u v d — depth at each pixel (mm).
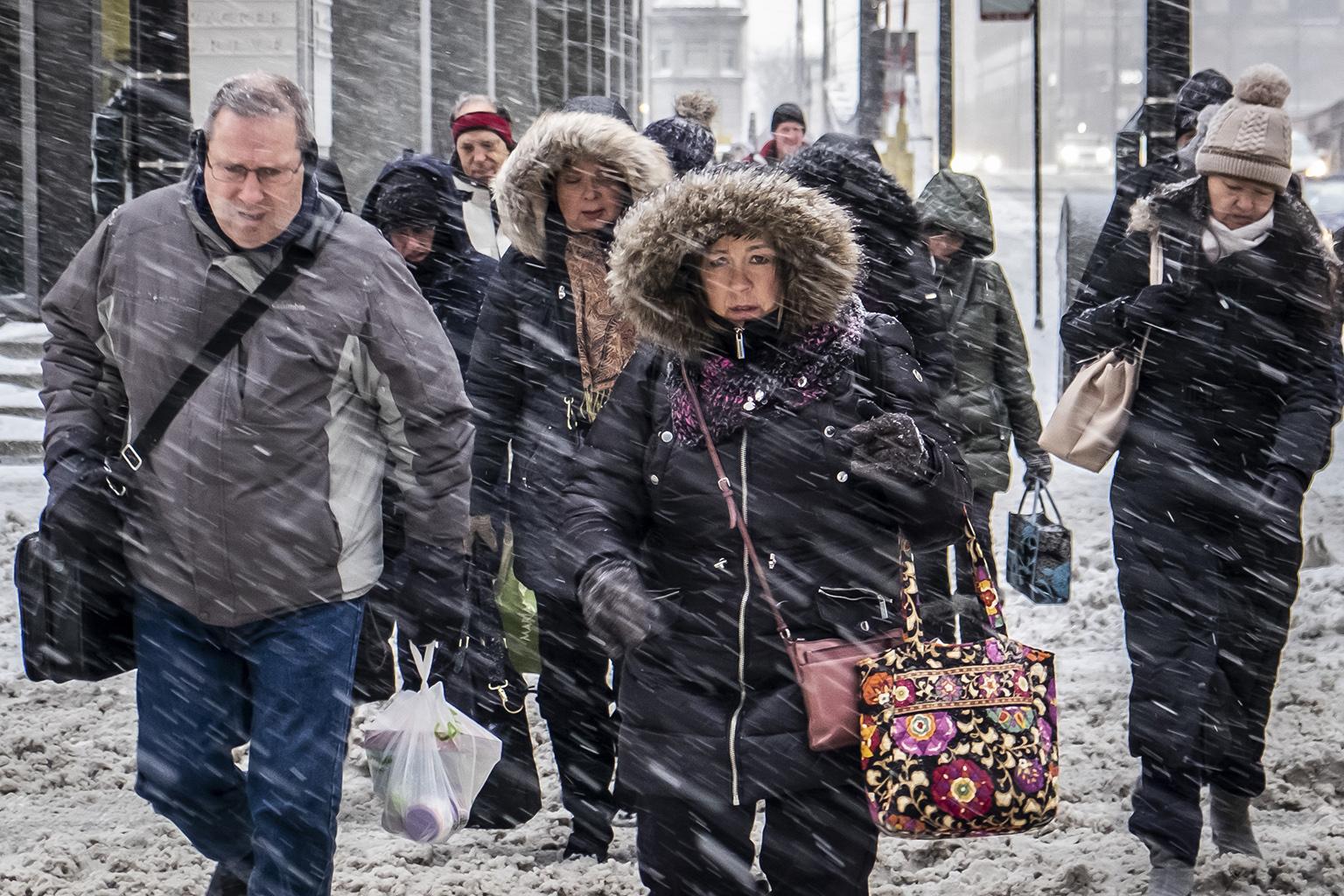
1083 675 15742
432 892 10352
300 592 8203
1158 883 10070
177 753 8391
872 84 63781
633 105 104688
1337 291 10320
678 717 7785
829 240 7695
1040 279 42656
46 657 8234
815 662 7660
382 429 8586
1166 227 10336
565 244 10828
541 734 14227
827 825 7855
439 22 48656
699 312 7926
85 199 36625
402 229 12375
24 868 10750
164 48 15961
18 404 29094
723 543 7801
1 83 35938
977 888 10508
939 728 7551
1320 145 90375
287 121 8031
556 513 10828
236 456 8094
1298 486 10117
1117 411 10430
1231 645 10656
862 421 7848
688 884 7891
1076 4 108938
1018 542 14242
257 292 8125
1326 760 12781
